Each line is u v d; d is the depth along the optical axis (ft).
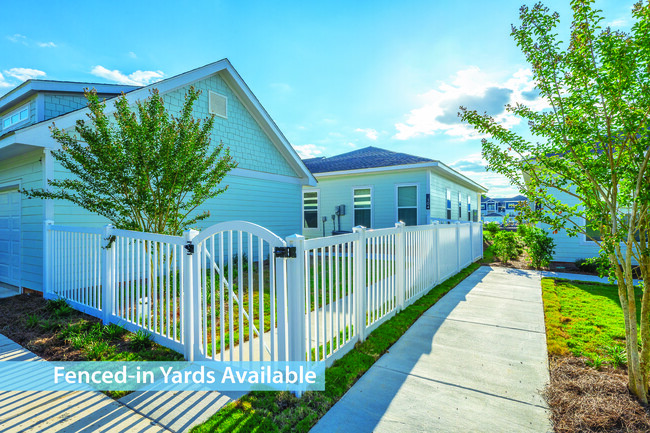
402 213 40.73
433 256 21.24
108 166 14.65
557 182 9.59
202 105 27.37
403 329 13.62
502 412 8.00
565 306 17.01
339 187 45.21
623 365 10.32
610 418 7.58
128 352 11.42
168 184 15.55
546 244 28.76
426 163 38.01
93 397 8.61
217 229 9.97
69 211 19.62
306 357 9.01
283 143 35.04
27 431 7.19
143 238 12.44
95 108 15.29
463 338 12.80
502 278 24.89
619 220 8.34
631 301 8.50
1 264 23.59
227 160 18.76
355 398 8.59
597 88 7.93
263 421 7.54
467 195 61.36
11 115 26.43
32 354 11.34
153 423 7.50
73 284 16.42
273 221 35.01
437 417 7.78
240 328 9.48
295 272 8.48
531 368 10.29
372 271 13.52
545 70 9.09
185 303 10.84
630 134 7.72
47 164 18.33
